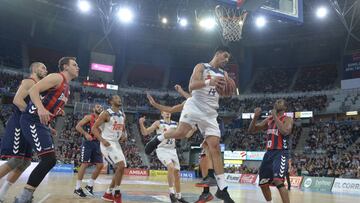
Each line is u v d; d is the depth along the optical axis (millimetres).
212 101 4906
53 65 37062
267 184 6262
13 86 31281
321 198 11836
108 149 6934
